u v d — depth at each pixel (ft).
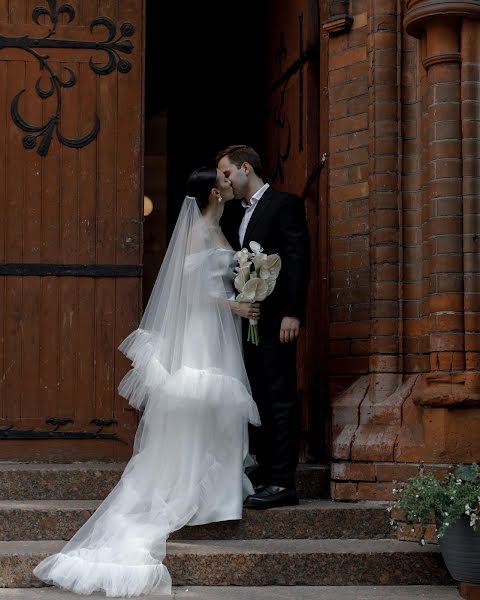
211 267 28.66
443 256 29.14
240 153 29.63
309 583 26.20
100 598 24.54
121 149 33.27
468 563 24.88
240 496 27.68
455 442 28.71
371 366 31.14
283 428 28.78
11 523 27.71
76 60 33.42
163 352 28.27
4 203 32.76
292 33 37.09
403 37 31.45
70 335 32.58
